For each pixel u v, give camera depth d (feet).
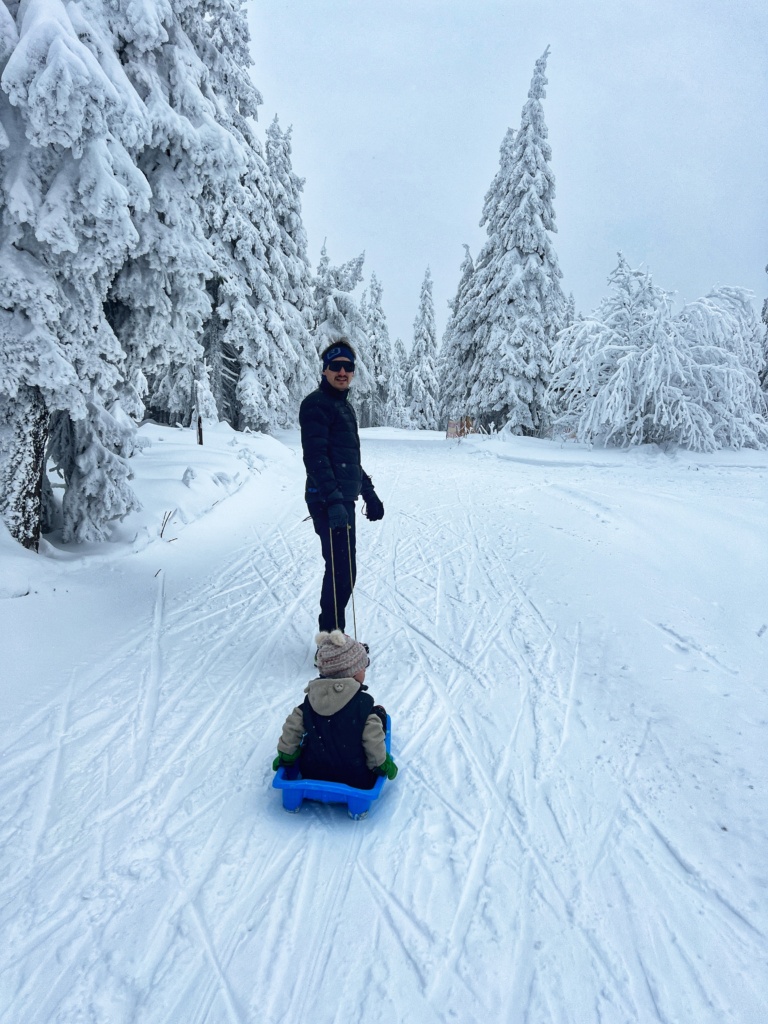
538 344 70.13
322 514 13.76
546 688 12.93
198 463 33.14
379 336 148.05
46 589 15.93
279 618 17.10
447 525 28.43
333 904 7.39
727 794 9.29
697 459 46.47
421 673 13.73
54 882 7.66
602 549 23.03
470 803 9.29
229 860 8.11
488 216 79.87
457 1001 6.20
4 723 11.20
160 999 6.18
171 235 19.48
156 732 11.18
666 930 7.05
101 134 14.96
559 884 7.71
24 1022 5.91
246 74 56.54
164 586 19.08
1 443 16.69
